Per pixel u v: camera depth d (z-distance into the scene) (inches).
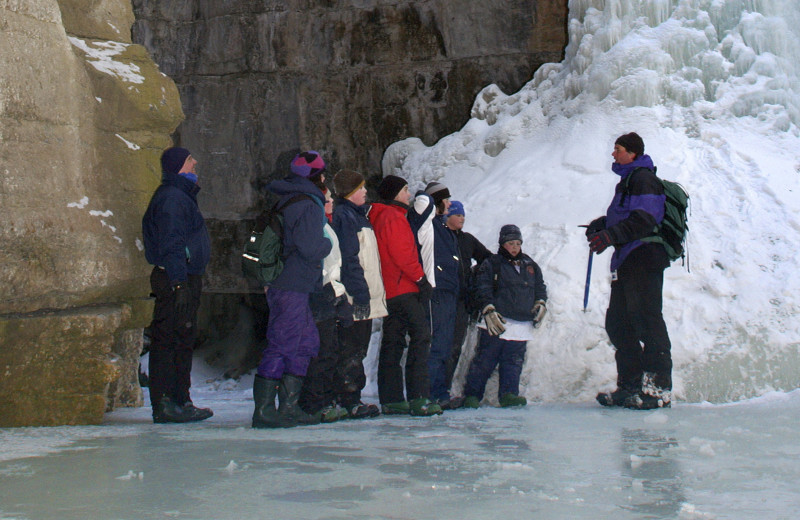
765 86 349.7
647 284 226.7
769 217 294.0
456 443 154.9
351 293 217.2
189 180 217.8
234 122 493.7
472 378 258.1
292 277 192.4
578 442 154.9
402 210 233.0
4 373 192.1
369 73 470.6
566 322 271.6
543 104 405.4
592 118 363.6
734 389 248.5
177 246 206.7
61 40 215.0
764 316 259.6
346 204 226.2
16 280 195.2
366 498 102.7
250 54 489.1
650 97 356.2
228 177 494.6
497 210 343.3
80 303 213.5
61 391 198.7
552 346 267.7
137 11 506.3
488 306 251.8
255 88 489.7
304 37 480.4
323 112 478.9
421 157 445.7
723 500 101.0
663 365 225.1
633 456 131.0
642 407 223.5
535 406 249.1
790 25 370.0
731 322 260.2
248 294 562.6
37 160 203.5
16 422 193.5
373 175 472.1
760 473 119.3
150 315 238.7
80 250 210.2
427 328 229.8
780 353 251.3
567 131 370.6
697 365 253.0
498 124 415.5
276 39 484.7
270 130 487.5
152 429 187.8
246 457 138.0
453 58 453.7
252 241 192.9
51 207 205.5
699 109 347.9
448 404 248.5
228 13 493.0
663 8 372.8
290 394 193.6
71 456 140.3
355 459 135.0
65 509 96.7
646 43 365.7
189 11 501.4
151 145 244.7
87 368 201.6
